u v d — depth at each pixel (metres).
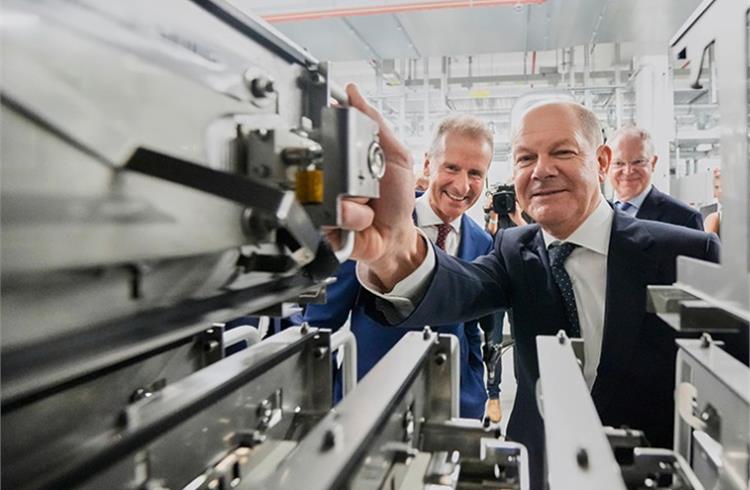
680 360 0.66
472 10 2.68
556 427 0.47
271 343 0.69
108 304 0.36
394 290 1.04
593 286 1.08
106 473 0.41
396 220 0.77
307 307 1.34
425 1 2.56
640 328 0.99
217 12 0.45
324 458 0.41
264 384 0.62
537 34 3.04
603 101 4.62
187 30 0.42
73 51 0.31
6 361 0.29
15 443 0.41
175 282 0.42
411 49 3.31
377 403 0.52
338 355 0.96
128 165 0.35
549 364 0.63
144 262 0.38
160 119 0.38
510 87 4.61
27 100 0.28
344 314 1.34
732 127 0.45
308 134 0.56
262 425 0.62
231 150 0.46
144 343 0.37
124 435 0.44
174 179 0.36
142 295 0.39
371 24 2.88
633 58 3.78
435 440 0.70
